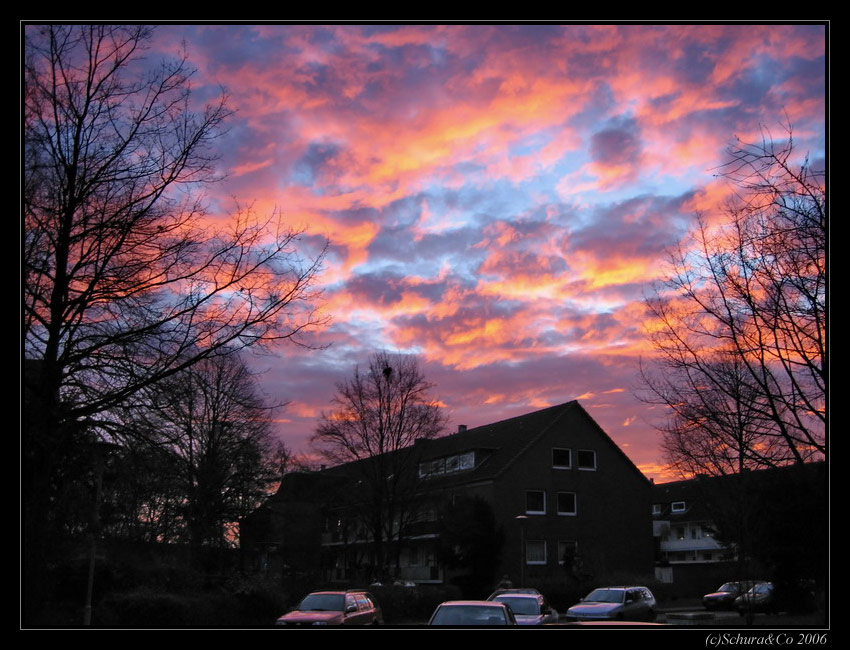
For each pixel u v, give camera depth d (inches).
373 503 1535.4
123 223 548.7
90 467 625.6
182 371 581.0
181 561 1363.2
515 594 878.4
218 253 574.2
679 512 2753.4
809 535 713.0
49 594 742.5
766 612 976.9
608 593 1004.6
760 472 709.3
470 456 1856.5
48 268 531.2
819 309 456.4
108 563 1026.1
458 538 1536.7
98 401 542.3
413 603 1251.2
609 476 1855.3
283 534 2064.5
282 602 1018.1
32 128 516.7
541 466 1770.4
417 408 1553.9
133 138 575.5
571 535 1755.7
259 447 1614.2
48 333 532.1
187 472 1045.8
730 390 518.6
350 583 1446.9
